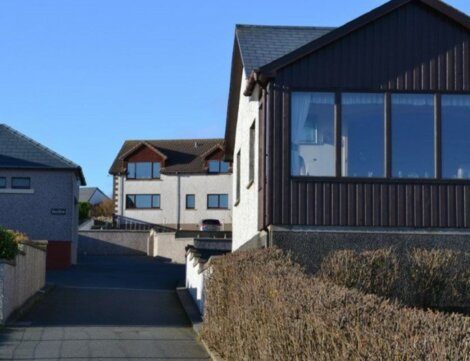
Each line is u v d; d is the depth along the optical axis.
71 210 34.91
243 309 10.33
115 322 16.50
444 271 14.49
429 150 15.90
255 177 18.00
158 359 12.28
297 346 7.59
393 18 16.09
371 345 5.89
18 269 17.47
